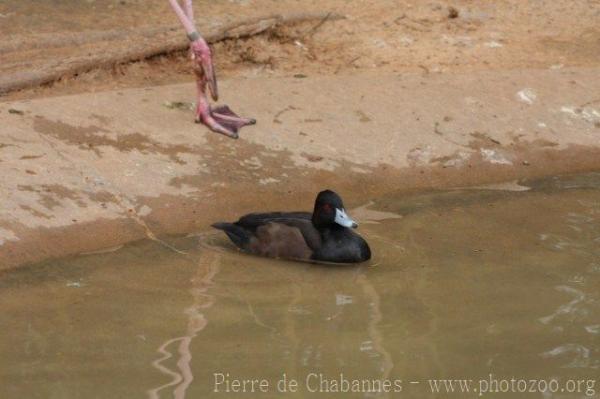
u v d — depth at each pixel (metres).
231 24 15.30
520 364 7.61
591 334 8.13
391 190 11.45
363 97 13.08
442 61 15.04
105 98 12.25
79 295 8.69
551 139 12.76
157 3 16.73
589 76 14.32
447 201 11.20
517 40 16.11
